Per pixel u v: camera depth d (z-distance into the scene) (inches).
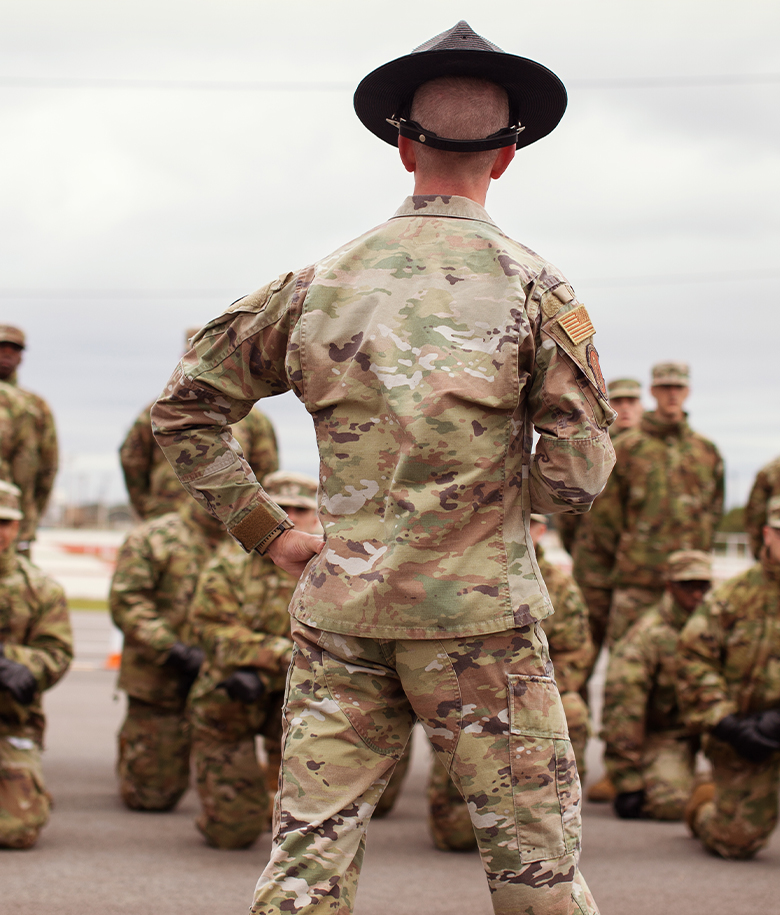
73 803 209.9
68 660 189.3
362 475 78.7
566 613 190.1
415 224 82.0
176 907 143.0
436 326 78.6
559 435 78.5
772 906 149.9
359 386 79.0
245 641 176.4
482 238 81.0
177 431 85.0
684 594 214.4
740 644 180.7
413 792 237.1
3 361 251.1
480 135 82.3
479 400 77.0
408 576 76.4
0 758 176.4
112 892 149.3
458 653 76.8
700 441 271.3
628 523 268.1
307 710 79.4
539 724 78.5
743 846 176.4
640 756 213.6
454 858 177.6
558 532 292.0
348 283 81.0
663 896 154.6
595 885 160.4
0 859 165.9
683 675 182.9
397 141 91.1
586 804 226.5
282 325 82.7
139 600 208.2
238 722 175.5
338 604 77.8
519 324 78.4
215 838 177.0
